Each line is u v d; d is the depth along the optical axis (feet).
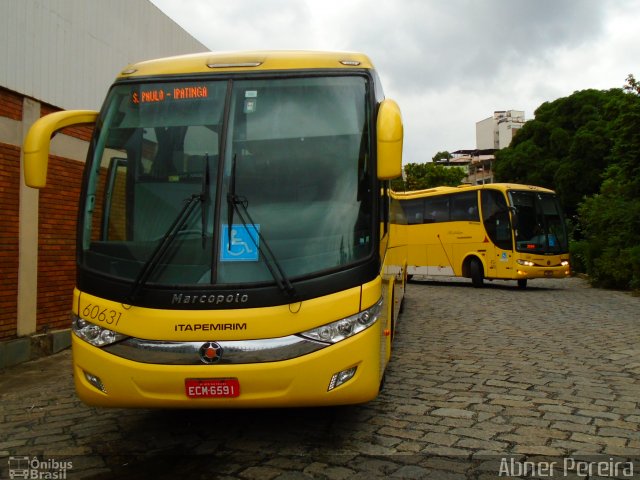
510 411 18.28
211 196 15.43
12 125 27.30
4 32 26.30
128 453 15.55
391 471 13.83
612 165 69.15
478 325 36.14
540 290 62.75
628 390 20.53
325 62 16.98
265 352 14.14
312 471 13.93
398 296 32.76
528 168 115.96
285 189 15.51
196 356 14.21
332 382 14.37
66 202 31.58
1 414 19.47
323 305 14.42
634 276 58.59
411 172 184.14
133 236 15.57
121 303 14.78
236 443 16.08
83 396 15.15
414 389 21.03
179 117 16.49
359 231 15.31
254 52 17.72
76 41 32.09
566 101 114.42
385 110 15.37
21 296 28.14
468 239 66.80
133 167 16.22
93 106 33.94
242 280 14.53
